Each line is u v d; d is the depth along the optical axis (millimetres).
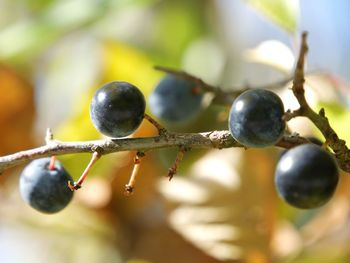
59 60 416
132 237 357
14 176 363
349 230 351
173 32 420
